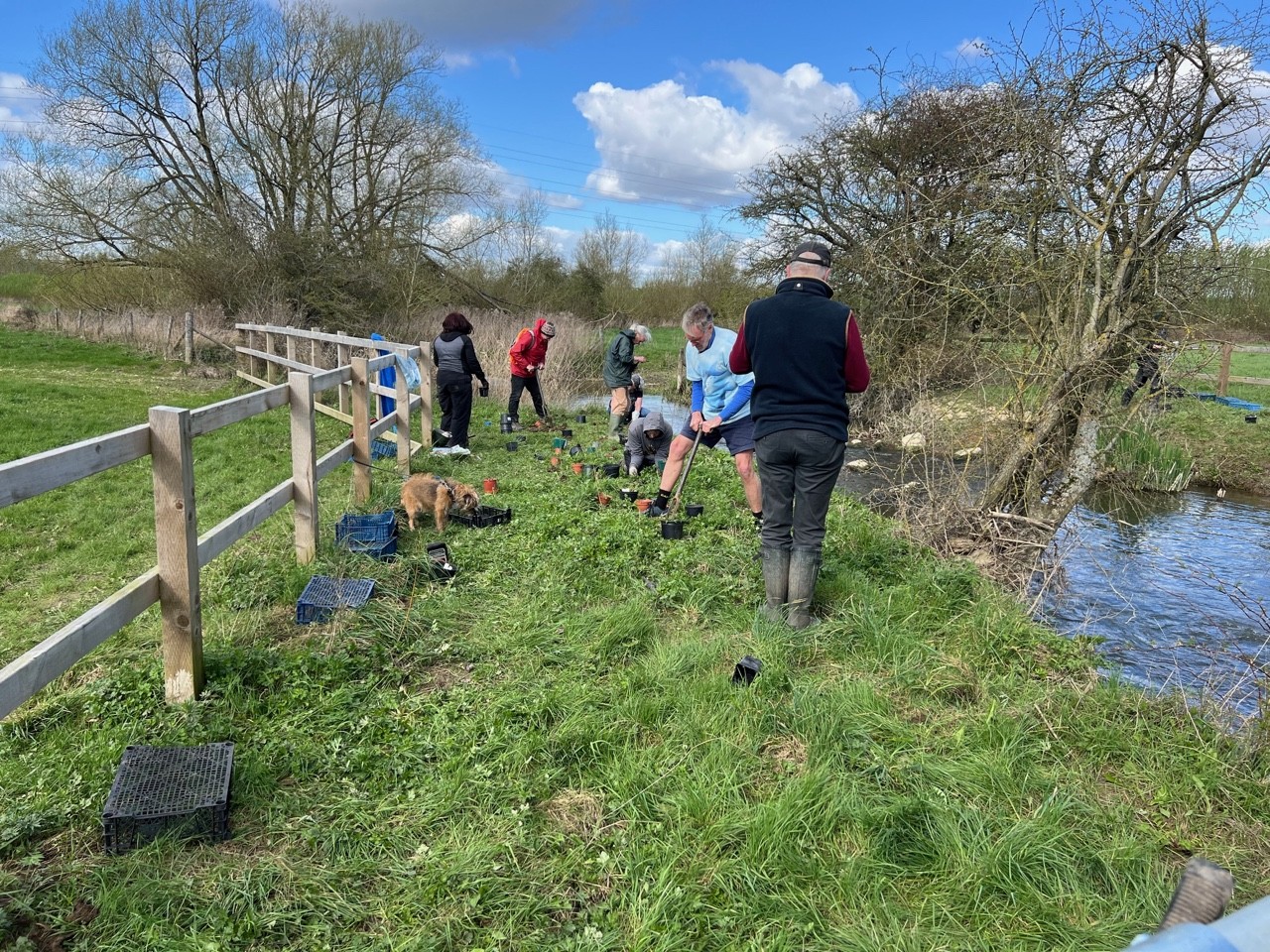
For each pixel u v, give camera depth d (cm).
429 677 373
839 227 1753
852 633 422
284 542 545
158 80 2253
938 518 670
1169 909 104
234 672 356
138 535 602
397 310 2275
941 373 827
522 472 836
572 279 3525
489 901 233
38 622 445
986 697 364
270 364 1402
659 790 283
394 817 271
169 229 2177
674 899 231
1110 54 625
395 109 2520
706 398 589
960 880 245
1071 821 274
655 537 572
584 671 377
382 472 778
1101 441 715
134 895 229
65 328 2442
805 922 228
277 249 2050
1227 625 543
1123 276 637
